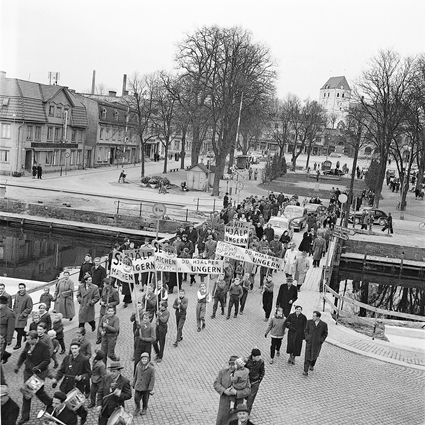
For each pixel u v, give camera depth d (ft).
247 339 60.18
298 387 47.91
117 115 311.27
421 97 194.59
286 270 91.09
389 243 141.69
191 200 195.83
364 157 467.93
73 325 60.44
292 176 327.47
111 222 148.36
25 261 119.65
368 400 46.50
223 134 222.07
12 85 214.48
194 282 86.02
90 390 41.04
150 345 47.06
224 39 217.97
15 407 33.42
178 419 40.01
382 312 68.90
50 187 196.13
